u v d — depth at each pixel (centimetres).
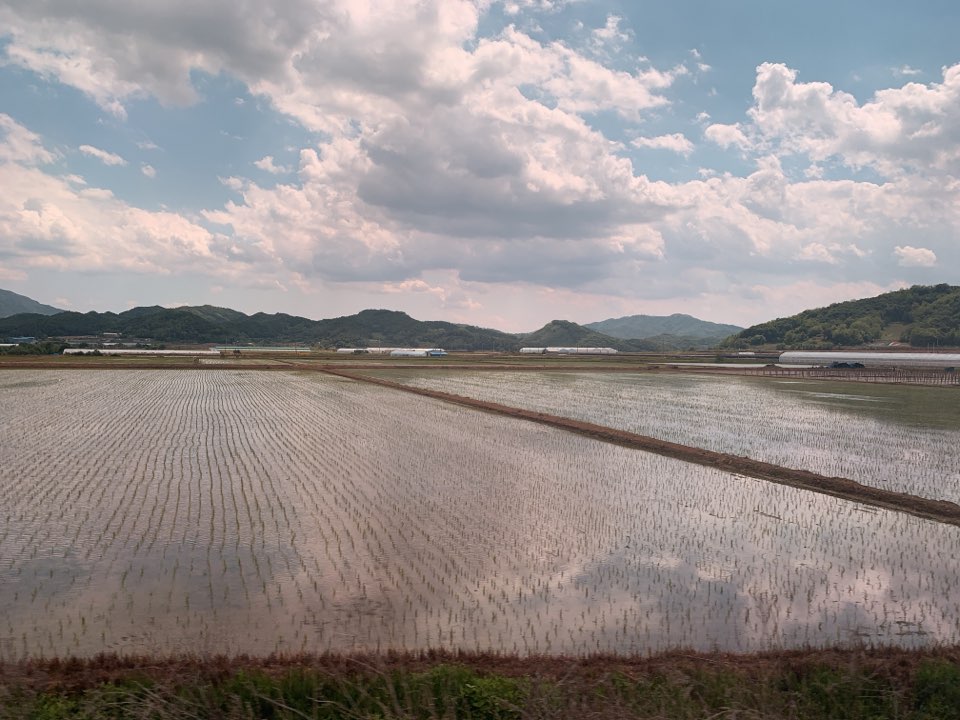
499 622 1178
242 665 927
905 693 886
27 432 3447
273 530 1709
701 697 844
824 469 2634
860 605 1288
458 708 810
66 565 1436
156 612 1193
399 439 3294
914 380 8150
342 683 848
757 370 10156
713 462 2717
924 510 1989
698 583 1391
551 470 2573
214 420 3988
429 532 1714
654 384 7425
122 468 2514
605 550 1599
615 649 1080
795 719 822
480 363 12594
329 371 9262
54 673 913
